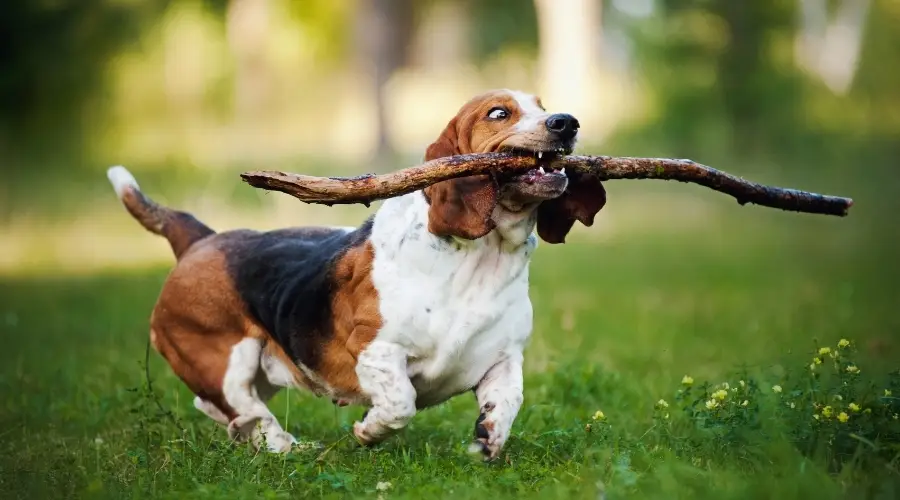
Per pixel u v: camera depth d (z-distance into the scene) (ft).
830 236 63.16
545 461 21.02
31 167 95.61
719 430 20.99
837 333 33.24
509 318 21.15
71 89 104.58
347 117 135.13
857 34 108.99
